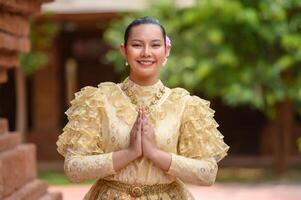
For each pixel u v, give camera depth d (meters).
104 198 7.47
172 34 26.89
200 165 7.37
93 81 38.38
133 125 7.25
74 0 31.34
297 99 27.77
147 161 7.31
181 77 26.28
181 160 7.27
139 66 7.41
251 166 33.41
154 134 7.21
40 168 33.31
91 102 7.48
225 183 27.47
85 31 37.06
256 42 26.41
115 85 7.67
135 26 7.41
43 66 35.50
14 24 11.73
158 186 7.46
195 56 26.36
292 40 25.52
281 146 29.22
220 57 25.44
